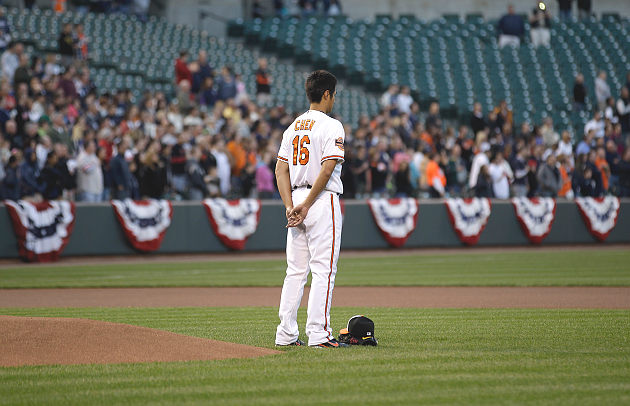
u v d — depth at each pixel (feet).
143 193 190.70
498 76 342.85
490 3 415.44
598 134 264.52
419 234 213.87
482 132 231.91
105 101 217.36
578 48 366.63
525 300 112.57
